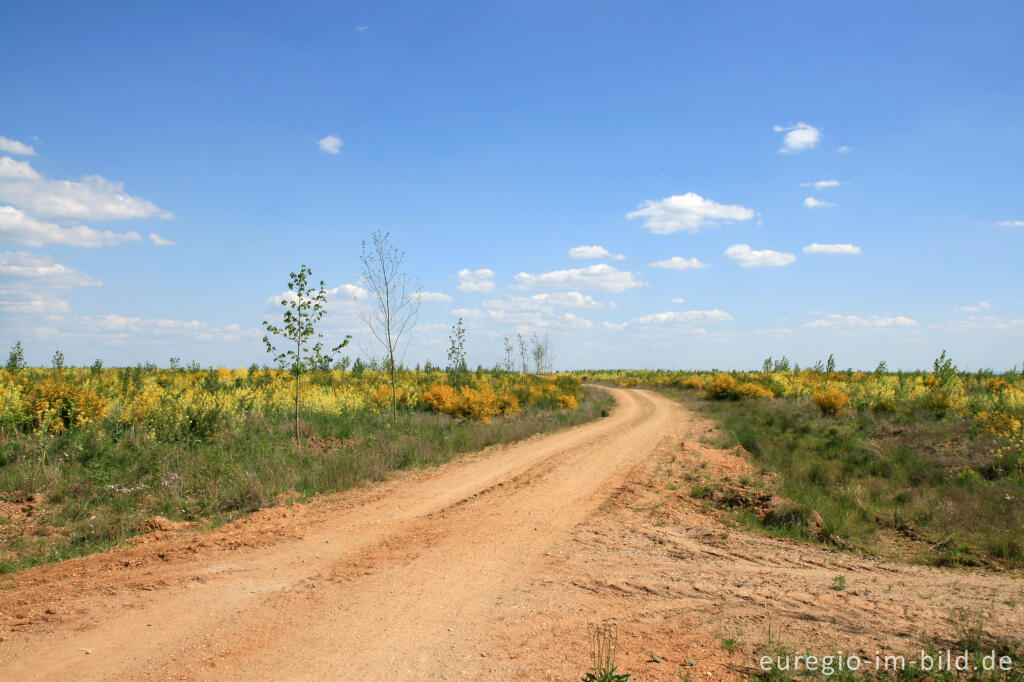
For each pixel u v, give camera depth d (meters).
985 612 6.33
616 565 7.72
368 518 9.89
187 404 15.16
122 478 10.83
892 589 7.11
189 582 6.76
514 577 7.15
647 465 15.28
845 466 14.20
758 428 21.94
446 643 5.28
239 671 4.69
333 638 5.35
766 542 9.09
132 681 4.50
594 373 98.88
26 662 4.77
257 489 10.78
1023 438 14.43
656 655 5.08
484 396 24.30
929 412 21.67
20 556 7.68
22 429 12.84
